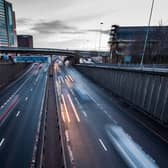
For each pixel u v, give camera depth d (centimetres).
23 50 10519
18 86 6806
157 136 2562
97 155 2042
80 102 4425
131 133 2648
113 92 5516
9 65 8025
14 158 2003
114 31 11062
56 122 3089
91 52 13888
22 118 3341
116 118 3297
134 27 10062
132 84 4203
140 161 1950
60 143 2311
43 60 7900
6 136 2573
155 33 9006
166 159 2002
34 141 2417
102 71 6919
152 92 3319
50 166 1814
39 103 4434
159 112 3081
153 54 8162
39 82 7762
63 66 14050
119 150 2167
